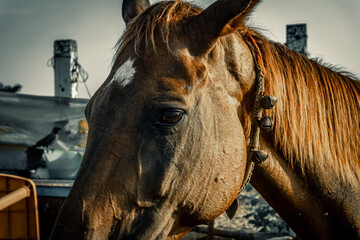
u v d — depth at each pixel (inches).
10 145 168.7
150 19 59.7
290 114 69.0
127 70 56.9
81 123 171.5
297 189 71.1
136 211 54.9
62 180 155.6
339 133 73.9
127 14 74.4
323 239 74.7
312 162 69.9
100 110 56.2
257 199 202.7
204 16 58.5
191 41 58.8
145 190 54.7
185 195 57.6
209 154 58.5
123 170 53.6
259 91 65.4
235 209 70.3
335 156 72.6
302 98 70.9
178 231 61.2
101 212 52.5
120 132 54.3
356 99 79.7
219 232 157.9
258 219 183.3
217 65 61.2
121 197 53.5
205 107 58.5
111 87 56.9
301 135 69.3
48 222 138.8
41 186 139.6
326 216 73.0
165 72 56.2
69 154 165.8
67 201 53.2
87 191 52.6
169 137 55.6
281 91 68.7
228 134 60.8
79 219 51.7
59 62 209.5
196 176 57.7
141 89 55.2
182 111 55.6
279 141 68.4
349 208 71.5
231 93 62.6
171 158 55.6
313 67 77.0
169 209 57.1
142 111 54.8
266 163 68.6
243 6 54.4
